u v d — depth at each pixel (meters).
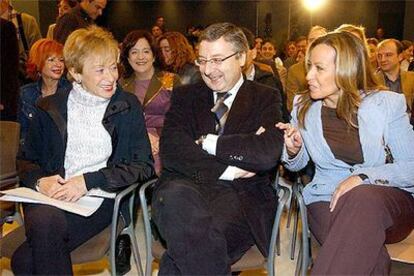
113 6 9.85
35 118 1.97
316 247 1.81
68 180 1.82
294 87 3.41
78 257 1.76
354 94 1.78
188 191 1.61
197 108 1.90
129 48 2.82
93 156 1.93
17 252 1.69
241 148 1.72
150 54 2.83
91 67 1.87
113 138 1.95
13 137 2.11
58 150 1.92
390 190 1.66
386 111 1.76
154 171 2.03
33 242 1.64
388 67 3.55
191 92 1.94
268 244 1.72
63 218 1.72
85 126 1.93
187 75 2.80
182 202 1.57
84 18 3.59
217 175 1.75
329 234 1.54
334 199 1.67
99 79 1.89
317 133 1.85
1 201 1.99
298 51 5.98
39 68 2.62
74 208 1.73
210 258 1.52
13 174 2.10
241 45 1.81
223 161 1.74
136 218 2.77
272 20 9.81
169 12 10.14
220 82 1.82
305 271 1.83
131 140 2.00
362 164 1.81
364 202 1.52
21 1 6.95
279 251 2.56
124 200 1.98
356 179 1.69
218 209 1.69
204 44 1.79
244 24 9.95
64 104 1.95
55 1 7.31
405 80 3.58
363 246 1.47
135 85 2.90
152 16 10.01
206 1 10.01
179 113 1.90
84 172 1.92
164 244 1.78
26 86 2.69
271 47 6.08
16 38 2.82
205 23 10.11
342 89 1.78
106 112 1.94
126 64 2.88
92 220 1.84
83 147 1.93
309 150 1.88
